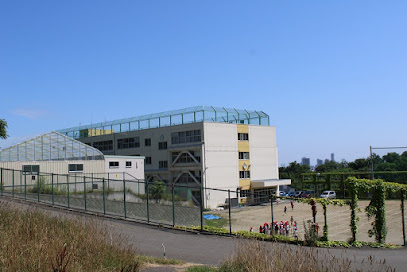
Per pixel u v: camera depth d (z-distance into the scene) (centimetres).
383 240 1950
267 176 6138
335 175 6462
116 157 4472
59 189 2688
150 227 1825
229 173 5566
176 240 1552
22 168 3562
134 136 6353
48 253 711
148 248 1356
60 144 3947
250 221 3759
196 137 5453
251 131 5978
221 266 953
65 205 2280
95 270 745
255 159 5978
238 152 5731
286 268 750
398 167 8412
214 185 5356
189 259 1193
